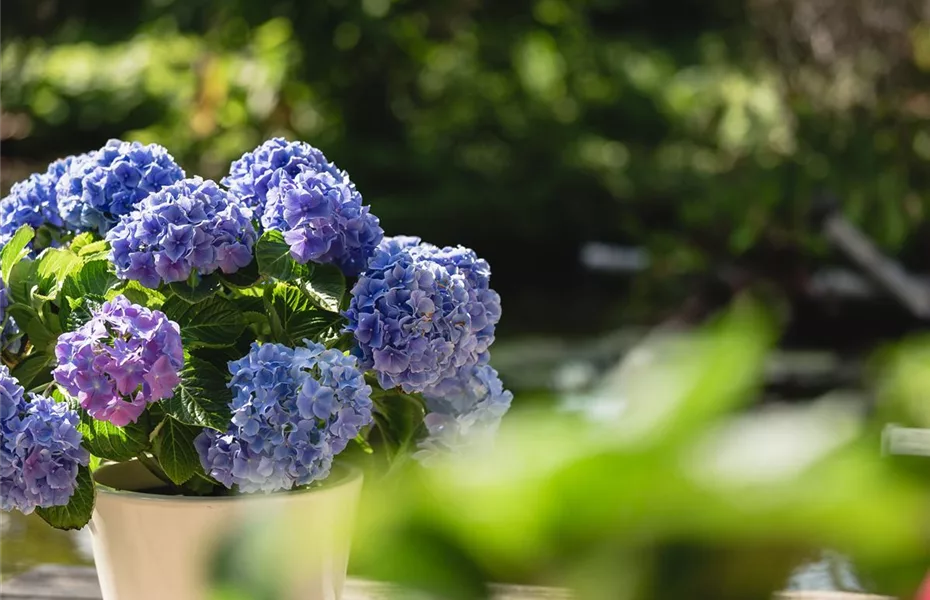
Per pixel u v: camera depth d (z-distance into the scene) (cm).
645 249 593
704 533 77
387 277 209
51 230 226
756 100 700
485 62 939
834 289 501
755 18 677
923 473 75
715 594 79
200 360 206
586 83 1036
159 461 206
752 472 73
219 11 820
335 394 202
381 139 898
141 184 218
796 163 616
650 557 78
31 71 930
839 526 74
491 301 217
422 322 208
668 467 75
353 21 809
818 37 652
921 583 81
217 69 763
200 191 208
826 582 206
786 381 408
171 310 209
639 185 917
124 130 913
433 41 866
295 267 211
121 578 208
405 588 82
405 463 218
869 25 638
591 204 927
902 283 431
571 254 920
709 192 644
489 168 937
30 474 199
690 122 948
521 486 77
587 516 77
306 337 212
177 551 204
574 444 77
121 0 1088
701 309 523
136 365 198
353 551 87
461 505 79
